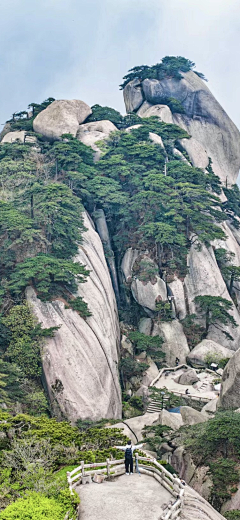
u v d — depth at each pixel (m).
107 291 61.31
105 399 47.84
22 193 63.66
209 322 66.50
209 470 30.62
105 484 21.45
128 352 61.84
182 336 65.06
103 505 19.33
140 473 22.73
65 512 18.09
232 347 66.56
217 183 93.06
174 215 71.94
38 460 22.83
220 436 31.23
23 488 21.00
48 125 82.06
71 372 47.09
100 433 29.94
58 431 27.77
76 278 56.09
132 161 79.81
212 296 65.94
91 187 71.88
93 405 46.38
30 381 46.88
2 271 56.53
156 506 19.31
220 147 112.94
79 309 52.00
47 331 47.62
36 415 42.66
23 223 55.16
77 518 18.39
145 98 112.31
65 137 74.00
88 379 47.69
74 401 45.69
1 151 73.19
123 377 57.81
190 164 93.69
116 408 49.69
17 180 66.31
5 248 56.38
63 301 52.31
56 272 52.16
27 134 79.81
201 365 61.94
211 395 51.31
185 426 36.28
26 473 21.62
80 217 62.88
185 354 63.91
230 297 70.81
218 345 63.75
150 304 66.31
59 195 60.16
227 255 77.69
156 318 66.00
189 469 33.41
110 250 73.06
